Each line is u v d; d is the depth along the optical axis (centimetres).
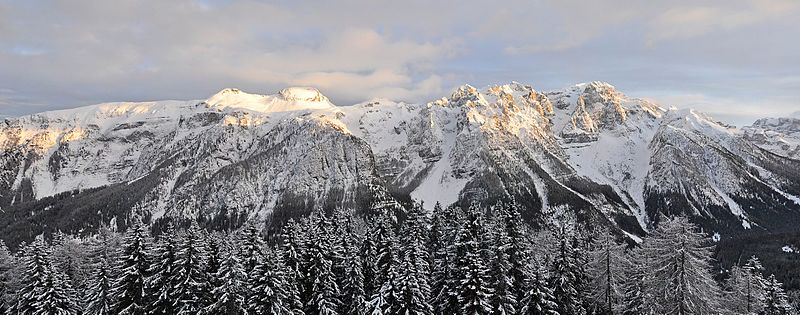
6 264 8044
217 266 6519
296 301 6644
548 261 7256
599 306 6875
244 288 6378
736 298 6900
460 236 6600
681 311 4828
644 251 5844
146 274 6450
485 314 6116
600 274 6712
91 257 8869
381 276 6844
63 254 8744
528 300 6247
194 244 6375
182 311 6194
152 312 6309
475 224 6756
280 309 6328
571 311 6556
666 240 5009
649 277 5388
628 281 6819
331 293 6994
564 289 6544
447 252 6881
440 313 6575
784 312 8562
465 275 6144
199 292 6322
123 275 6259
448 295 6425
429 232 8694
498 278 6216
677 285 4862
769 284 8650
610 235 6862
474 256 6206
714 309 4934
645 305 5391
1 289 7762
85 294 7162
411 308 6081
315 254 7025
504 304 6188
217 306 6166
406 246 7719
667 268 5000
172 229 7075
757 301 7862
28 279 6694
